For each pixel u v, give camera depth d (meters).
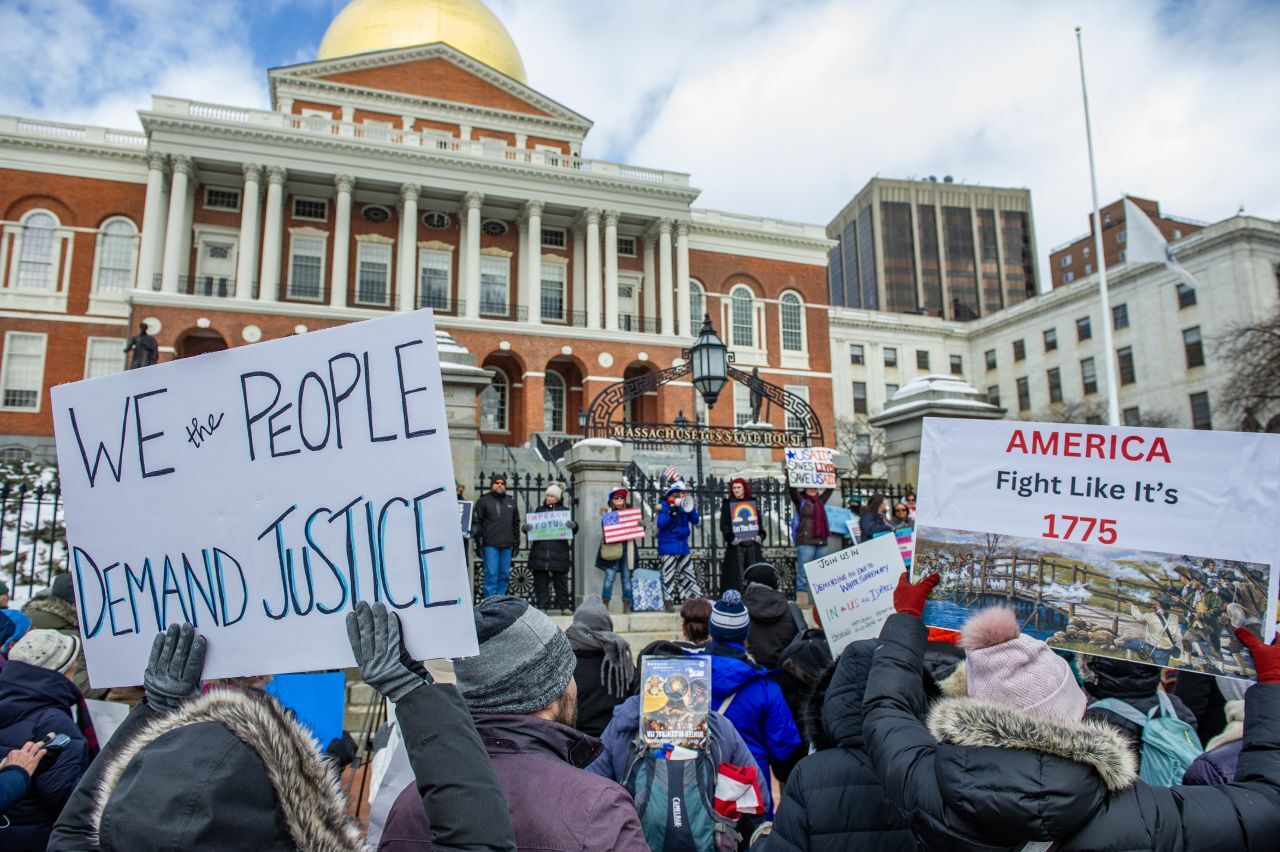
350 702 7.74
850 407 66.88
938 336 69.56
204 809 1.53
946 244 129.88
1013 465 3.06
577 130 48.75
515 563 10.66
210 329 36.62
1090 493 2.95
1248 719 2.35
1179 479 2.85
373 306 41.94
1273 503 2.72
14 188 38.19
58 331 37.59
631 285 47.16
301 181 40.88
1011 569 2.99
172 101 38.34
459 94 46.75
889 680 2.59
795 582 11.01
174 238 37.34
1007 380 66.06
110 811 1.56
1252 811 2.04
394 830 2.11
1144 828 1.94
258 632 2.26
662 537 10.18
